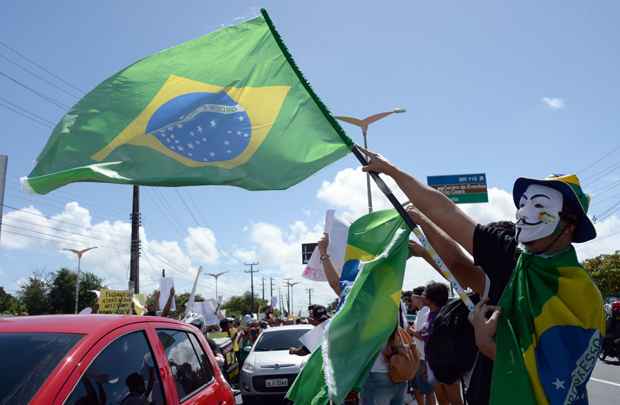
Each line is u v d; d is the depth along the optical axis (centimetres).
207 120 337
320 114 330
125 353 315
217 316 1627
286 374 989
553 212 197
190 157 330
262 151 331
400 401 515
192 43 345
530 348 187
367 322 309
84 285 5819
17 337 290
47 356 271
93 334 297
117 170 325
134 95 337
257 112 337
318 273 552
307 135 329
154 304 1225
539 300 190
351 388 292
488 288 228
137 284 2219
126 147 330
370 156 261
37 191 319
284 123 333
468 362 232
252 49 345
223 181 326
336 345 297
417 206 241
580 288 187
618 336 1376
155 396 328
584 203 202
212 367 448
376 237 423
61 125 329
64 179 318
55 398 245
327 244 523
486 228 225
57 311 5750
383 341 308
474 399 216
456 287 230
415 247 336
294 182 323
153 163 329
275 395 985
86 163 324
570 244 200
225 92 341
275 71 341
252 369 1011
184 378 381
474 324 204
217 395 422
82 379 267
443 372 238
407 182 247
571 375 179
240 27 346
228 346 1195
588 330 183
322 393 356
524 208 202
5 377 257
